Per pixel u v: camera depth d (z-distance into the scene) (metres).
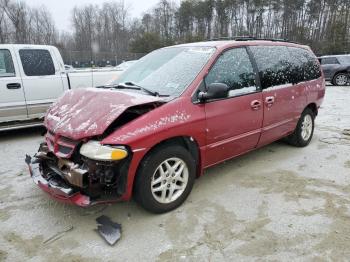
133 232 3.14
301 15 51.88
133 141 3.00
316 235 3.03
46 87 6.72
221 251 2.84
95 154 2.90
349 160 4.96
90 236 3.10
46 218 3.42
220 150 3.90
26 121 6.67
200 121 3.54
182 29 58.53
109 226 3.21
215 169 4.62
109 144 2.93
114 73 7.68
